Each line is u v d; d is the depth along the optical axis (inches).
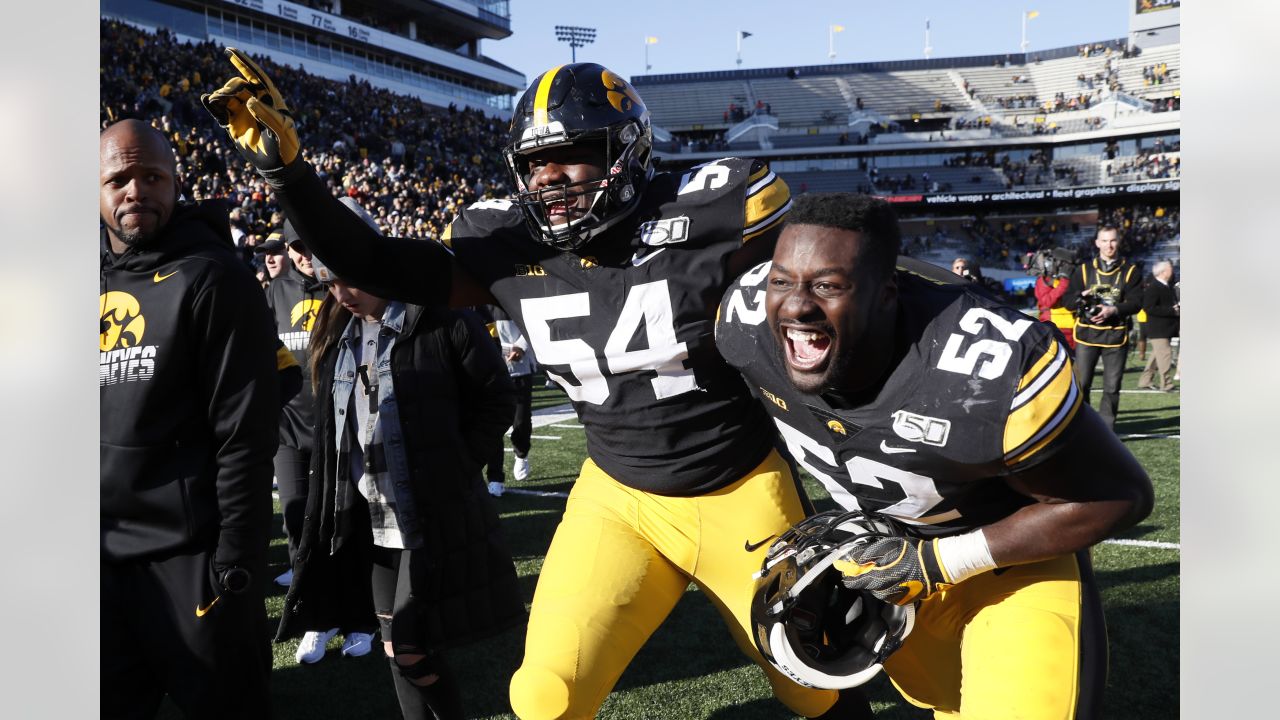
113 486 76.5
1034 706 60.2
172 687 78.0
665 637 132.4
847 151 1635.1
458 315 99.5
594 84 74.1
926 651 75.2
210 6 1092.5
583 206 74.0
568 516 83.6
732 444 78.0
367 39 1293.1
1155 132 1521.9
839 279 55.4
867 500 68.4
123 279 78.4
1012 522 61.9
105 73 717.3
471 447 100.2
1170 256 1341.0
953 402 58.6
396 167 817.5
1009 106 1715.1
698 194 76.1
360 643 132.4
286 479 137.2
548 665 71.7
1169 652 120.3
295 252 106.7
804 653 69.5
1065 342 58.8
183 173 567.2
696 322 75.0
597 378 77.6
